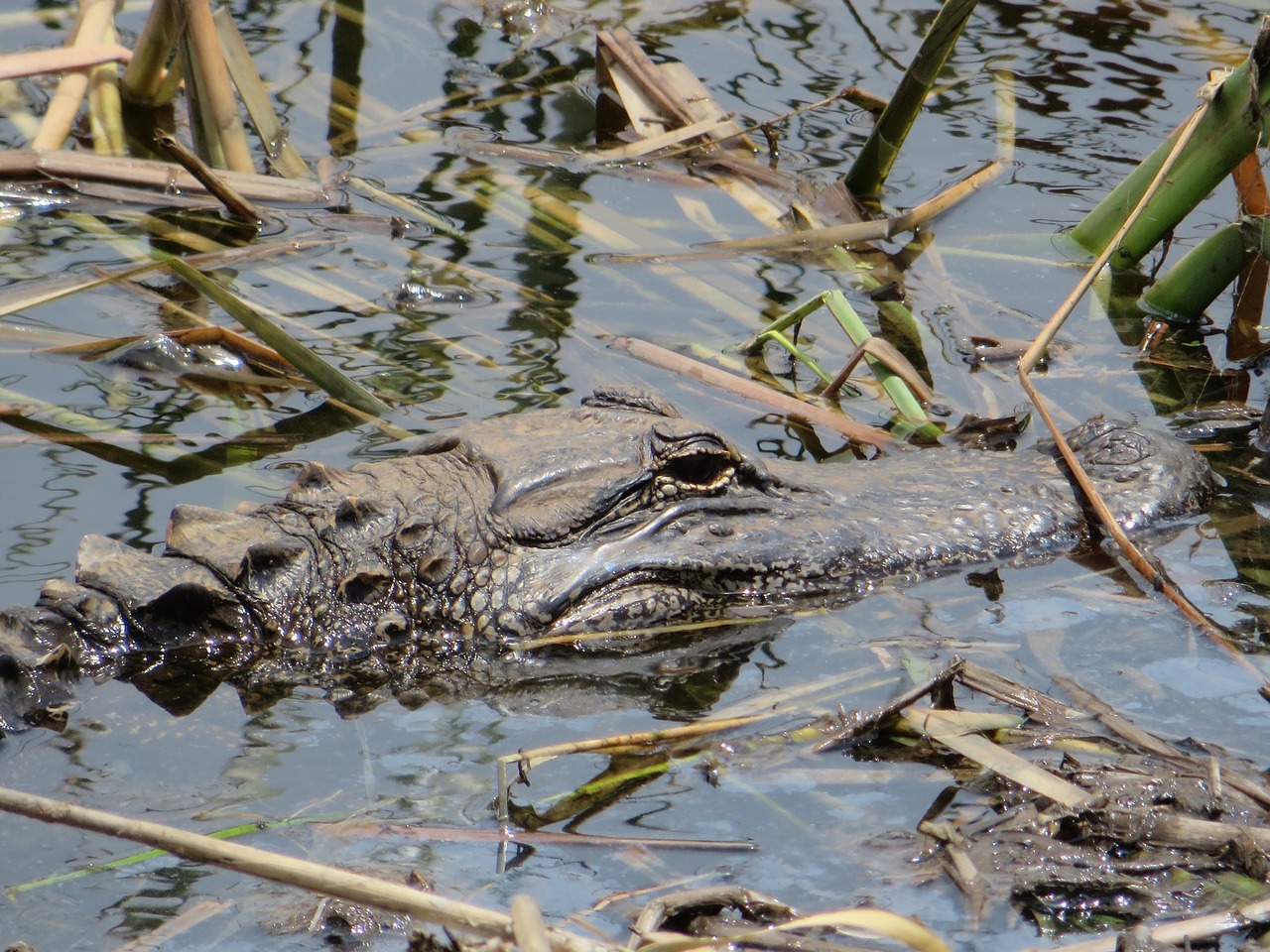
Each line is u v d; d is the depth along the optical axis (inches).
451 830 299.3
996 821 300.7
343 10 818.8
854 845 295.3
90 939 265.3
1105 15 826.2
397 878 281.0
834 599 402.3
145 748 332.8
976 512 424.2
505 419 421.1
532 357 535.2
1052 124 720.3
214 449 472.4
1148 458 441.1
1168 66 765.9
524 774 319.3
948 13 603.8
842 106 725.9
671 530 399.5
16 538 409.4
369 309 567.5
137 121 708.7
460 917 245.3
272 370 529.3
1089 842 294.8
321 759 329.4
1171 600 391.5
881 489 432.8
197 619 370.9
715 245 620.1
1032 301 589.6
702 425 406.9
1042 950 261.0
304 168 671.1
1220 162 555.2
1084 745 325.1
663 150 690.8
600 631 384.2
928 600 397.4
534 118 724.0
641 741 333.1
